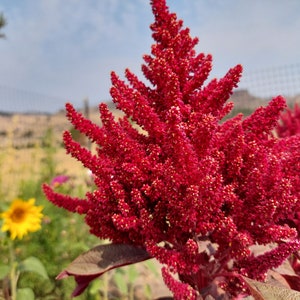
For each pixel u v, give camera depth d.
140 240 0.37
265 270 0.35
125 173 0.34
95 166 0.36
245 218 0.33
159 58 0.36
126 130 0.38
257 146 0.34
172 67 0.38
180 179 0.32
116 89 0.36
